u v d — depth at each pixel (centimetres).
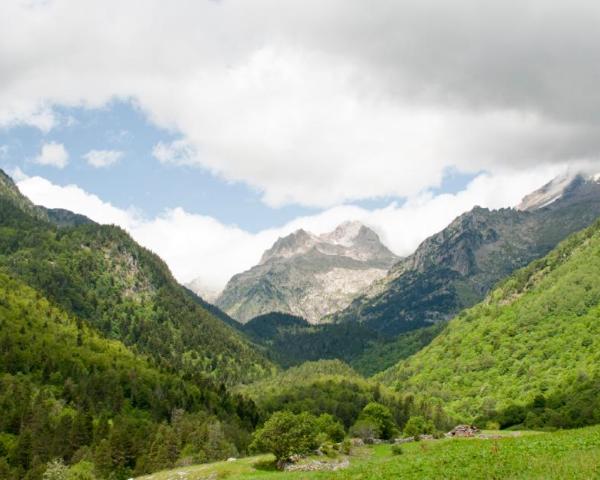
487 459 5947
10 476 14200
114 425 17988
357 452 12281
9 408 18750
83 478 12950
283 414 11088
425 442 12625
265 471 10175
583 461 5000
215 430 16675
